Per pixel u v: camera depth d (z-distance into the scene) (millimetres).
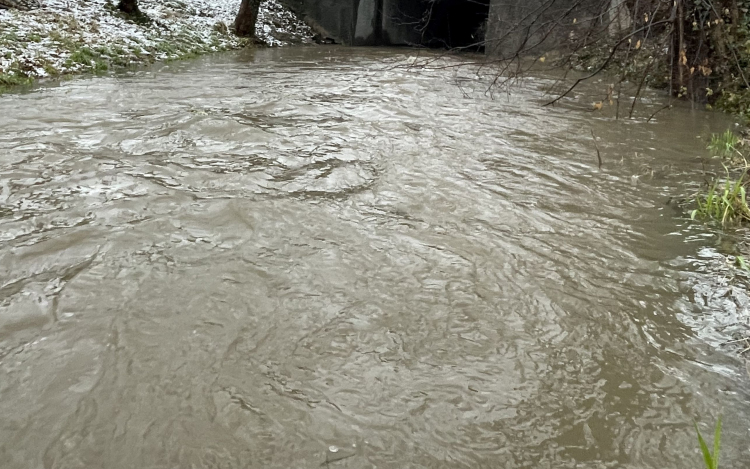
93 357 2922
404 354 3041
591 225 4785
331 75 12680
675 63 10266
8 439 2416
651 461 2424
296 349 3041
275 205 4852
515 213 4973
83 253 3941
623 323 3381
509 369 2961
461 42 27359
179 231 4324
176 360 2920
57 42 12234
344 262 3965
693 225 4820
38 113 7746
